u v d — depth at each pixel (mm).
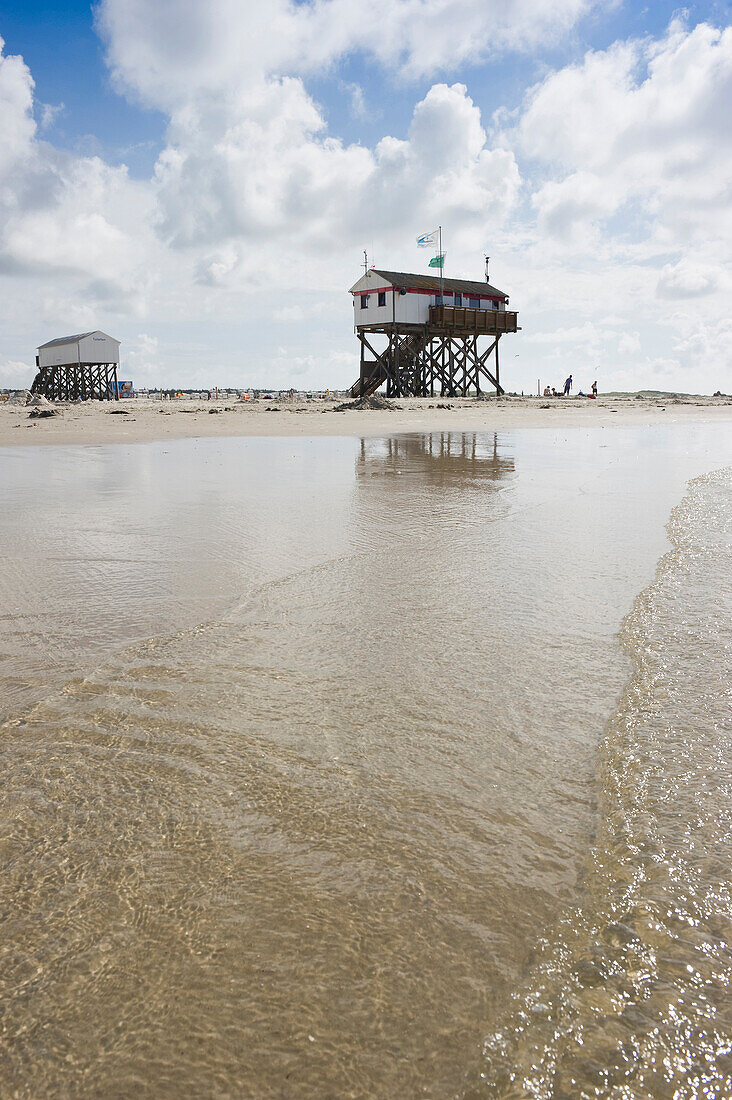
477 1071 1375
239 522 6574
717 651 3443
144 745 2594
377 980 1583
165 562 5148
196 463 11750
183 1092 1348
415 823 2152
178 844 2047
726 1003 1509
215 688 3072
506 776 2416
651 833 2090
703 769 2420
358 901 1825
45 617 3982
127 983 1582
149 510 7188
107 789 2316
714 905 1795
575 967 1614
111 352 62812
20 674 3223
